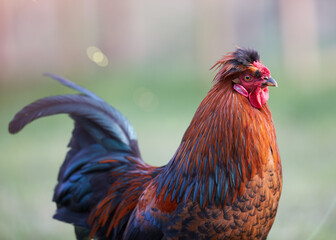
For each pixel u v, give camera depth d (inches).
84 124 211.9
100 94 709.3
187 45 1181.1
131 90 721.6
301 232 280.8
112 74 880.9
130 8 1048.8
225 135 158.7
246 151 157.3
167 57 1128.2
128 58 1049.5
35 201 346.3
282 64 811.4
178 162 168.4
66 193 208.8
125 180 199.2
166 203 167.5
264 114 162.9
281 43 852.6
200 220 160.2
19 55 1000.9
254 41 1123.3
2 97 757.9
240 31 1149.1
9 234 291.1
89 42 981.8
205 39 832.3
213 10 829.8
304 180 368.5
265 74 158.6
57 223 313.1
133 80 784.3
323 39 1006.4
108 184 202.4
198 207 160.2
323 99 580.1
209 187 159.6
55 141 536.7
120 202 195.5
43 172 417.1
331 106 561.6
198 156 162.7
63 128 594.9
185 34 1213.7
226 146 158.7
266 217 163.6
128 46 1054.4
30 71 960.3
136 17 1168.8
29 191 363.6
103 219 198.1
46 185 382.0
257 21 1155.3
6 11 992.2
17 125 190.7
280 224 294.7
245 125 157.9
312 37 769.6
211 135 160.9
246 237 162.6
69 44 937.5
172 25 1250.0
